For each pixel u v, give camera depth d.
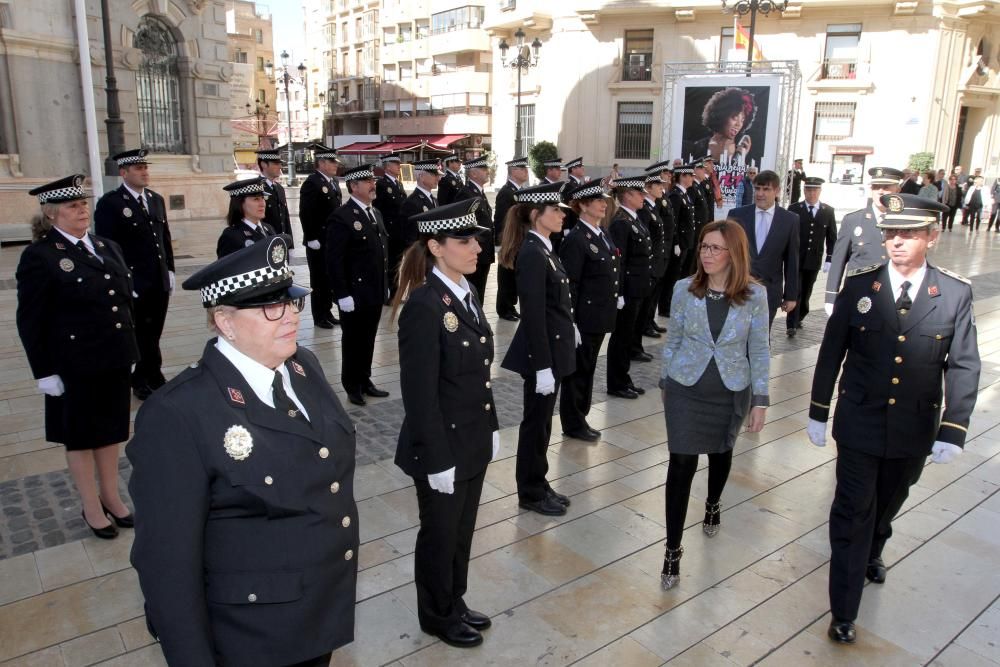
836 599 3.35
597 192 5.38
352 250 6.31
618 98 30.23
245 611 1.93
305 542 1.99
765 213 6.73
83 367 3.96
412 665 3.17
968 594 3.77
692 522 4.48
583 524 4.43
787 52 27.73
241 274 1.93
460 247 3.08
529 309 4.22
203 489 1.87
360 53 51.78
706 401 3.69
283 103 71.00
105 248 4.35
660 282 9.25
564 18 30.53
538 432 4.46
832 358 3.54
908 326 3.27
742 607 3.62
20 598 3.58
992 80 27.55
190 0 19.59
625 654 3.26
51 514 4.41
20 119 14.82
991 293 11.95
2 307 9.59
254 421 1.95
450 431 3.12
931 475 5.22
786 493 4.90
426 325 3.02
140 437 1.87
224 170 21.44
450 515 3.15
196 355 7.70
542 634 3.39
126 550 4.04
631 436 5.84
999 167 28.81
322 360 7.75
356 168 6.36
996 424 6.23
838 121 27.61
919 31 25.88
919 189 19.47
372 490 4.78
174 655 1.80
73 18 15.73
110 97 14.62
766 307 3.73
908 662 3.24
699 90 16.55
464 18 41.12
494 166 35.97
